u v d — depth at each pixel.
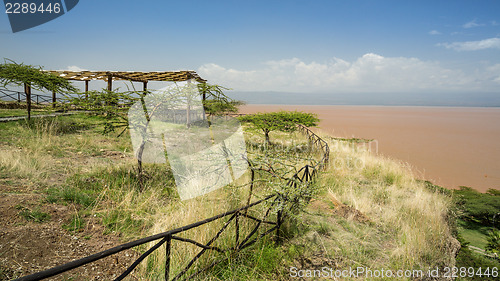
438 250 4.25
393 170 9.29
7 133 8.83
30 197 4.08
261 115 11.81
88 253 3.07
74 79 20.38
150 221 3.98
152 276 2.87
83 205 4.20
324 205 5.69
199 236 3.37
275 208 3.78
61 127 11.10
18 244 2.93
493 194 8.45
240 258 3.40
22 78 11.10
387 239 4.56
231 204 4.50
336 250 3.98
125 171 5.86
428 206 5.97
